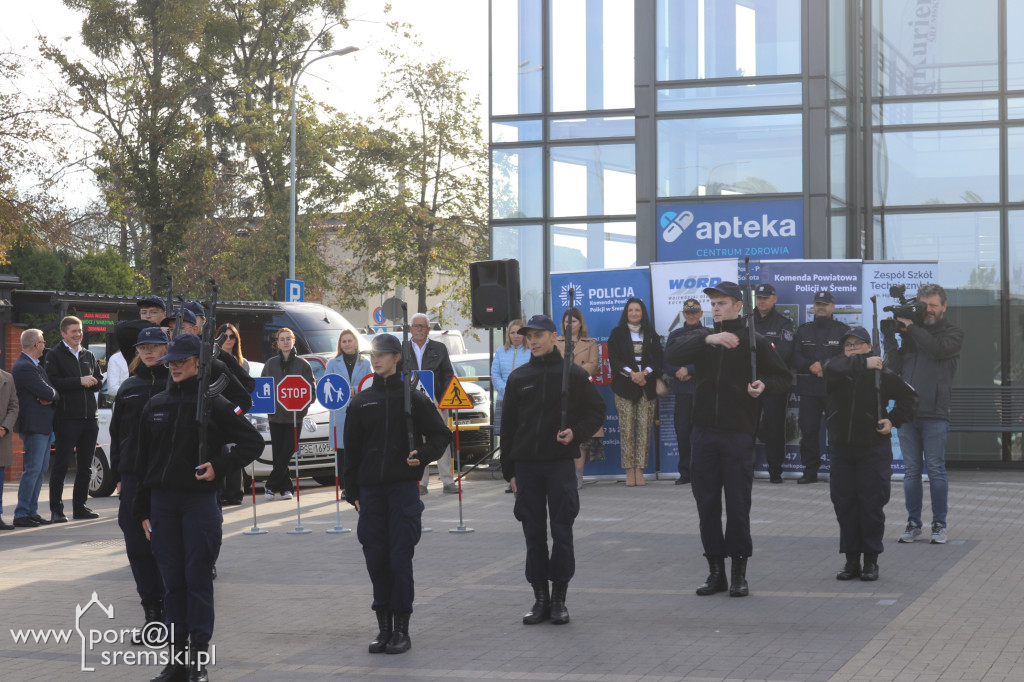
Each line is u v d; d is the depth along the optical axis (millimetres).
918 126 18750
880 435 8773
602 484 15633
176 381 6586
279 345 15328
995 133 18406
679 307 15539
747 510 8469
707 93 17203
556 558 7734
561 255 18047
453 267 45375
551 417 7801
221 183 43656
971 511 12531
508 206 18250
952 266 18562
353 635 7613
